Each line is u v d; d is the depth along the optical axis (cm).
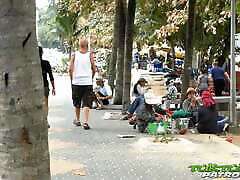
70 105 1365
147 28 1742
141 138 834
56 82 2509
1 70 306
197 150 731
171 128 888
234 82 1023
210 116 896
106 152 714
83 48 955
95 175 580
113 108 1289
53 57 4169
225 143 788
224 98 1274
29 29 309
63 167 618
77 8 1580
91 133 887
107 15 2056
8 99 307
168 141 800
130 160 661
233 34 1012
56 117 1102
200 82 1505
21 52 307
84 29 2322
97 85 1311
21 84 307
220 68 1515
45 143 323
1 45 304
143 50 4128
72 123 1007
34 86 313
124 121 1051
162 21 1593
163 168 615
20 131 309
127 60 1148
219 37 1791
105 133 887
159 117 908
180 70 2586
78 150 729
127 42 1152
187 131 905
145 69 4122
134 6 1152
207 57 2066
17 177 312
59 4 1805
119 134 875
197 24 1694
